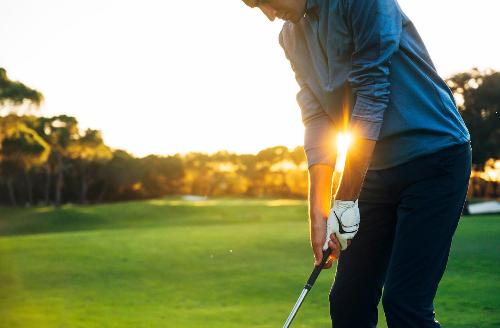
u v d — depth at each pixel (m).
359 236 2.31
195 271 13.21
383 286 2.41
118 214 40.50
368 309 2.39
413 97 2.16
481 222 19.39
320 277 11.70
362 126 2.12
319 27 2.22
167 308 9.38
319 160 2.41
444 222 2.15
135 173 75.69
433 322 2.17
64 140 70.25
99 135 71.94
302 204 42.31
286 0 2.21
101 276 12.95
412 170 2.15
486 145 42.88
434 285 2.19
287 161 76.12
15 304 9.67
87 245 17.52
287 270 12.76
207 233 19.73
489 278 9.71
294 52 2.40
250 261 14.27
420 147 2.13
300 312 8.48
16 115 60.28
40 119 68.81
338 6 2.13
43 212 42.06
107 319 8.40
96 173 74.50
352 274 2.35
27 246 17.59
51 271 13.60
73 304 9.71
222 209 40.25
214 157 77.75
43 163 68.06
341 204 2.21
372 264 2.34
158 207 41.31
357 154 2.14
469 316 6.95
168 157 77.12
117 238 19.12
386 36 2.08
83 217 39.94
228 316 8.48
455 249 13.25
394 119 2.16
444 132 2.13
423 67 2.20
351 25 2.13
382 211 2.28
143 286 11.71
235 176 78.00
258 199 73.50
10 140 61.50
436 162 2.13
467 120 42.88
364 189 2.27
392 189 2.20
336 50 2.21
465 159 2.17
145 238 18.95
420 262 2.15
